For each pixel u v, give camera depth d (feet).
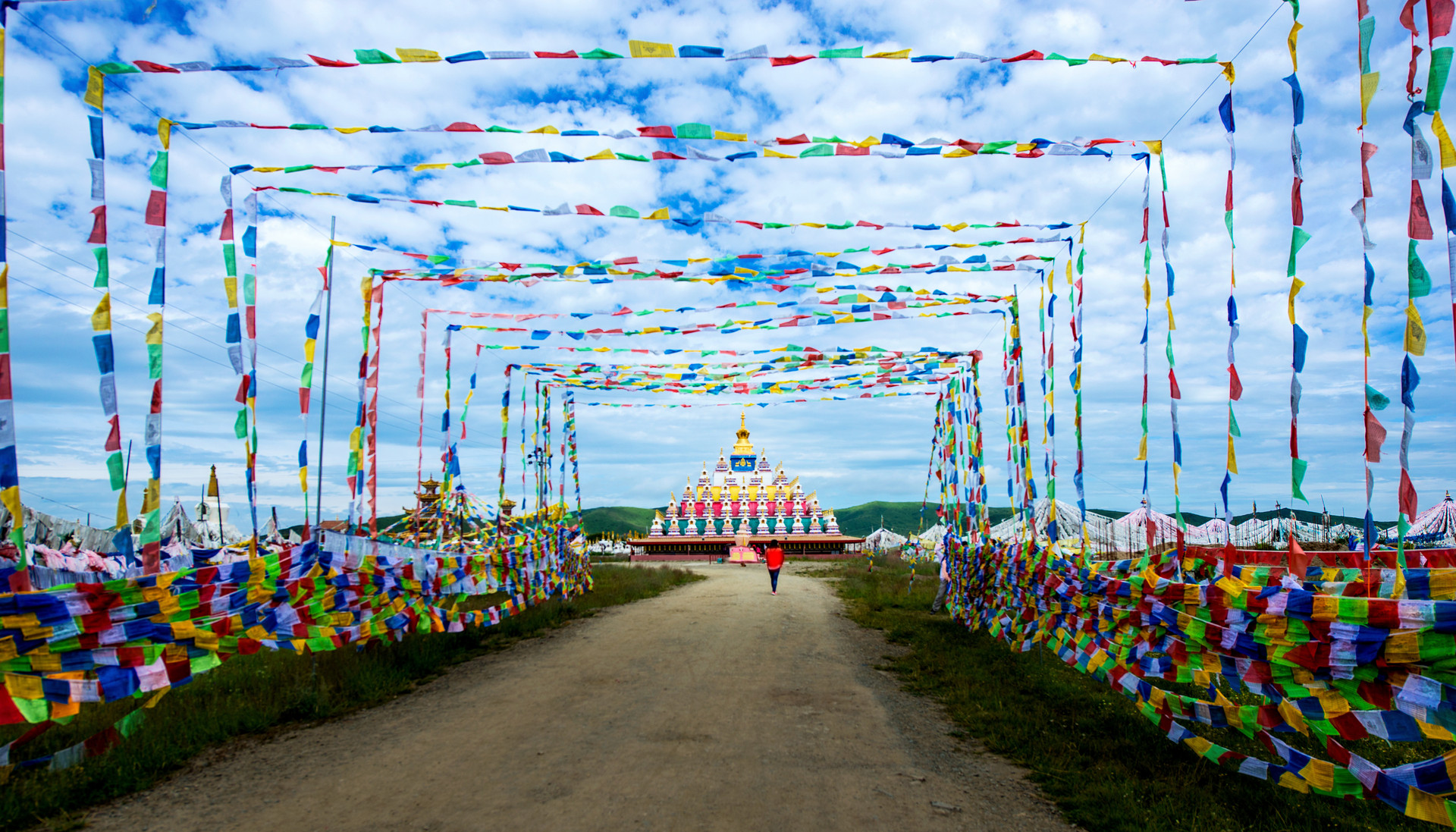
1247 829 14.92
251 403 24.63
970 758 19.61
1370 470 14.47
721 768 18.61
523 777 17.99
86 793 16.96
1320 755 19.29
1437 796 12.94
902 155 22.48
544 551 50.83
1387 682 13.98
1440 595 13.60
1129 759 18.98
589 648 36.35
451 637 37.32
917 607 52.95
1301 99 15.72
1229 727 17.88
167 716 21.68
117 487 19.43
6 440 17.25
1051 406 30.86
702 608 53.98
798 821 15.44
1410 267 13.41
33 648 17.62
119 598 19.30
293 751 20.29
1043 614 30.35
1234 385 17.79
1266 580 19.16
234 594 22.58
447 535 55.83
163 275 21.17
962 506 46.44
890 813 15.92
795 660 33.14
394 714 24.20
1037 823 15.52
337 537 28.60
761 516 167.43
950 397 51.08
